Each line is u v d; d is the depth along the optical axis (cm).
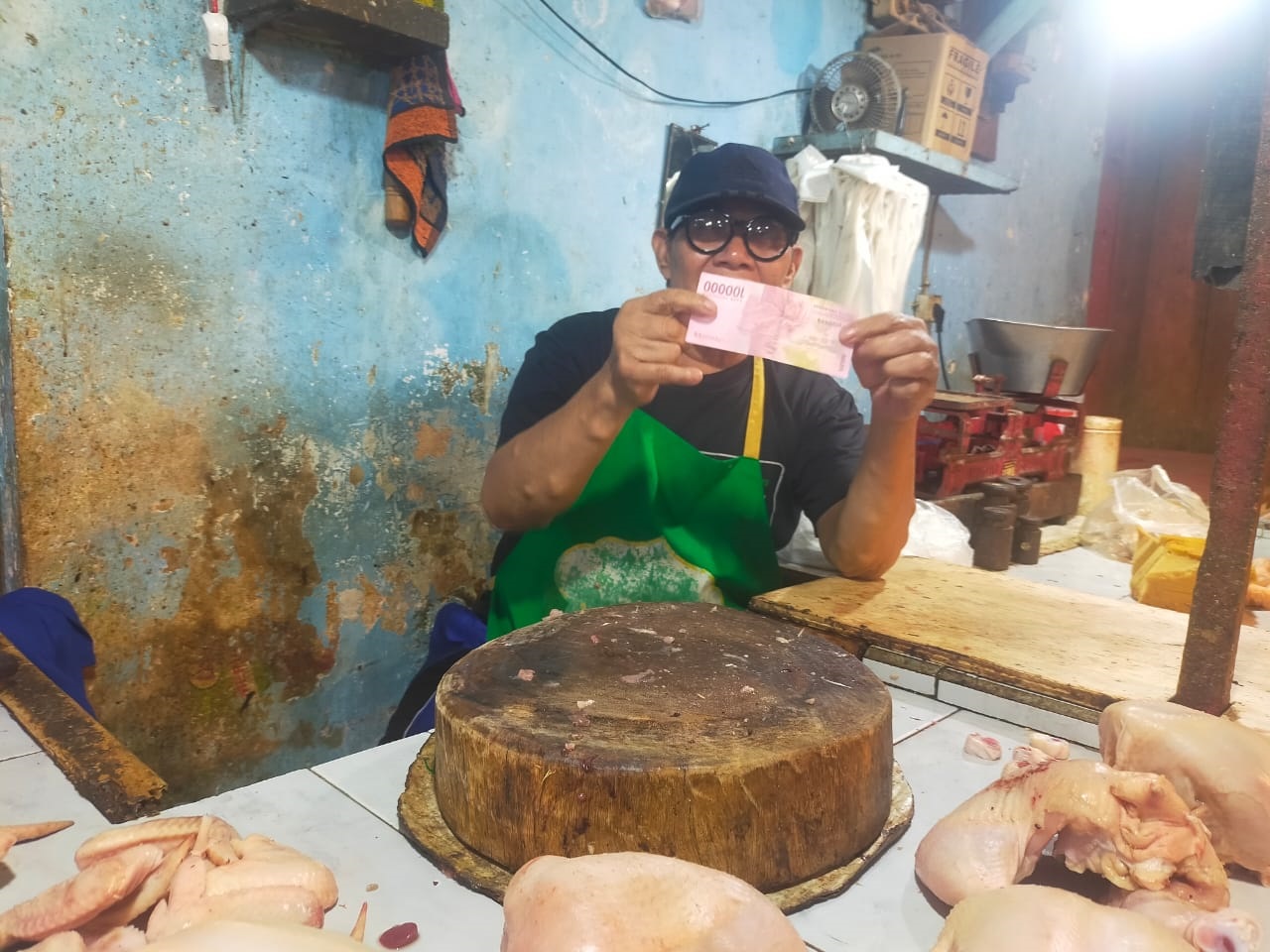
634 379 152
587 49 261
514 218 254
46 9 171
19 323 175
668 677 107
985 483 249
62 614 165
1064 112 480
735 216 182
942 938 80
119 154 183
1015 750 105
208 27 187
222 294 202
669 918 72
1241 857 92
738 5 299
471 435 256
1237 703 117
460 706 98
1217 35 153
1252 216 98
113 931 78
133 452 194
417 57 217
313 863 86
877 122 314
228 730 219
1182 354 581
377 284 229
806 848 91
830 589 171
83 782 104
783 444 207
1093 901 86
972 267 434
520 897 76
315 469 224
